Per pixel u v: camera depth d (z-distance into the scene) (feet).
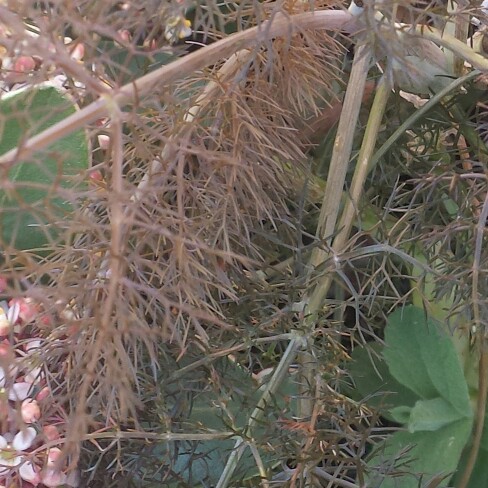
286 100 0.87
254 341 0.77
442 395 0.85
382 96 0.82
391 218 0.92
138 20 0.66
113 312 0.70
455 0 0.77
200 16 0.71
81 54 0.74
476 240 0.76
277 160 0.85
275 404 0.76
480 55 0.75
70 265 0.70
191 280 0.73
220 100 0.77
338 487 0.82
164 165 0.70
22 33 0.55
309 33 0.82
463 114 0.87
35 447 0.74
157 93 0.70
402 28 0.69
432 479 0.75
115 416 0.73
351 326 0.95
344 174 0.80
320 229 0.80
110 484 0.76
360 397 0.91
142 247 0.72
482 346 0.78
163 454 0.79
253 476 0.77
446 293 0.82
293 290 0.79
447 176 0.81
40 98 0.70
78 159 0.72
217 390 0.77
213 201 0.83
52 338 0.71
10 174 0.71
